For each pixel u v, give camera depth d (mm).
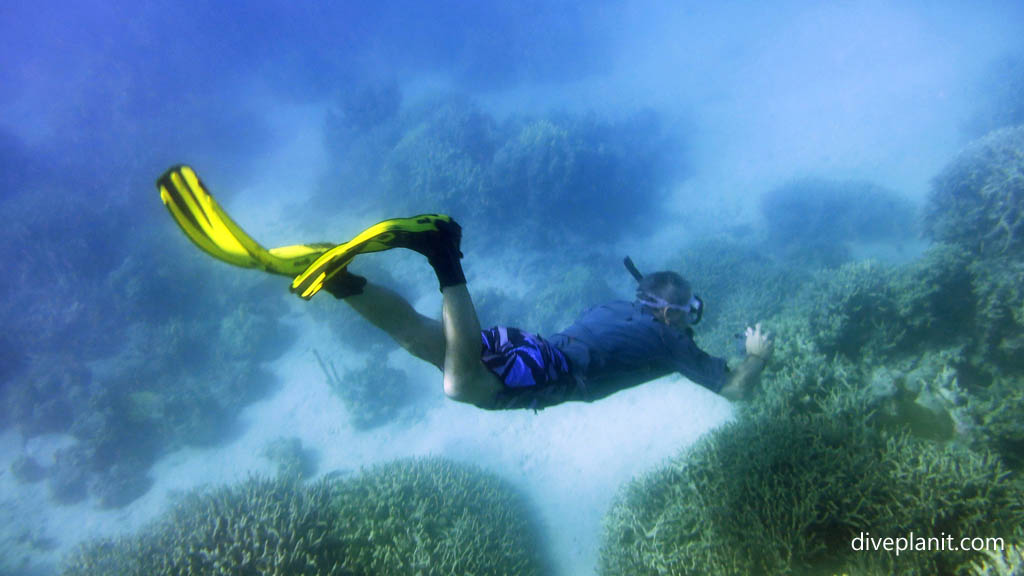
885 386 5820
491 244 16172
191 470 10984
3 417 13695
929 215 11250
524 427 9422
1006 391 5887
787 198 14617
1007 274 6555
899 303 6781
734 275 11039
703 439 6797
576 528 7539
